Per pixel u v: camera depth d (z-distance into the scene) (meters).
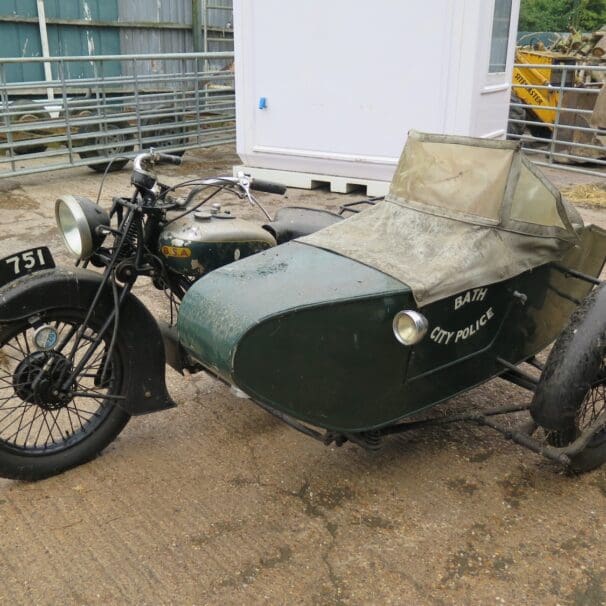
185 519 2.71
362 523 2.69
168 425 3.36
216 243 2.99
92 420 3.04
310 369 2.44
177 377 3.83
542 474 3.00
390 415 2.71
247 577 2.42
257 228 3.16
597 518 2.73
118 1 13.57
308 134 7.75
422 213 2.92
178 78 9.76
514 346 3.10
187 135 9.96
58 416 3.26
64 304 2.77
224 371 2.34
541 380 2.69
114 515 2.72
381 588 2.37
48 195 7.95
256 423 3.39
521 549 2.56
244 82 7.93
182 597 2.33
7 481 2.92
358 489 2.89
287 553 2.53
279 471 3.01
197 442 3.22
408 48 6.90
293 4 7.32
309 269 2.62
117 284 2.91
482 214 2.80
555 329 3.33
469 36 6.61
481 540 2.60
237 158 10.17
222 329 2.34
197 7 14.68
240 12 7.66
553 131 9.67
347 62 7.25
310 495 2.85
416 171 3.00
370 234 2.92
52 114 9.27
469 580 2.41
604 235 3.40
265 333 2.31
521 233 2.84
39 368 2.81
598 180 9.02
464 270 2.66
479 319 2.83
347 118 7.46
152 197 2.88
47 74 12.96
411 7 6.76
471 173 2.84
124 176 9.02
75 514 2.72
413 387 2.73
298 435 3.28
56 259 5.69
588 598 2.34
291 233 3.44
